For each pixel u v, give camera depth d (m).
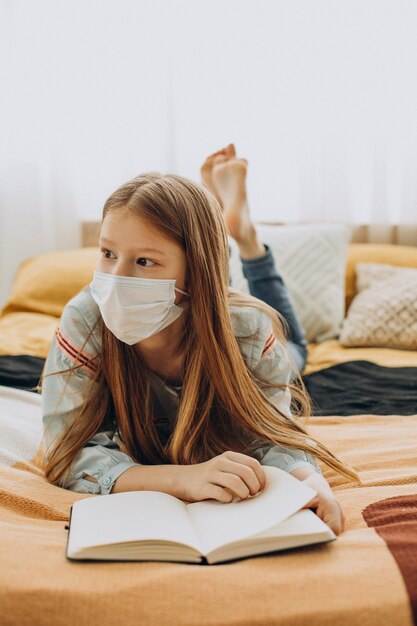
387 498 0.93
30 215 2.71
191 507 0.85
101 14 2.65
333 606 0.64
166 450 1.09
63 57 2.65
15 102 2.66
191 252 0.99
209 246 1.02
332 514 0.83
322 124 2.66
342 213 2.70
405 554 0.72
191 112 2.70
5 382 1.64
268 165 2.71
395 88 2.64
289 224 2.74
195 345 1.05
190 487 0.88
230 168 1.87
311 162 2.68
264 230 2.44
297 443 1.01
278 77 2.67
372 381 1.73
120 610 0.64
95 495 0.97
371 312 2.15
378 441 1.25
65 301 2.28
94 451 1.02
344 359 1.96
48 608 0.64
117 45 2.66
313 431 1.32
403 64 2.63
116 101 2.68
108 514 0.80
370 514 0.88
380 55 2.62
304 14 2.63
